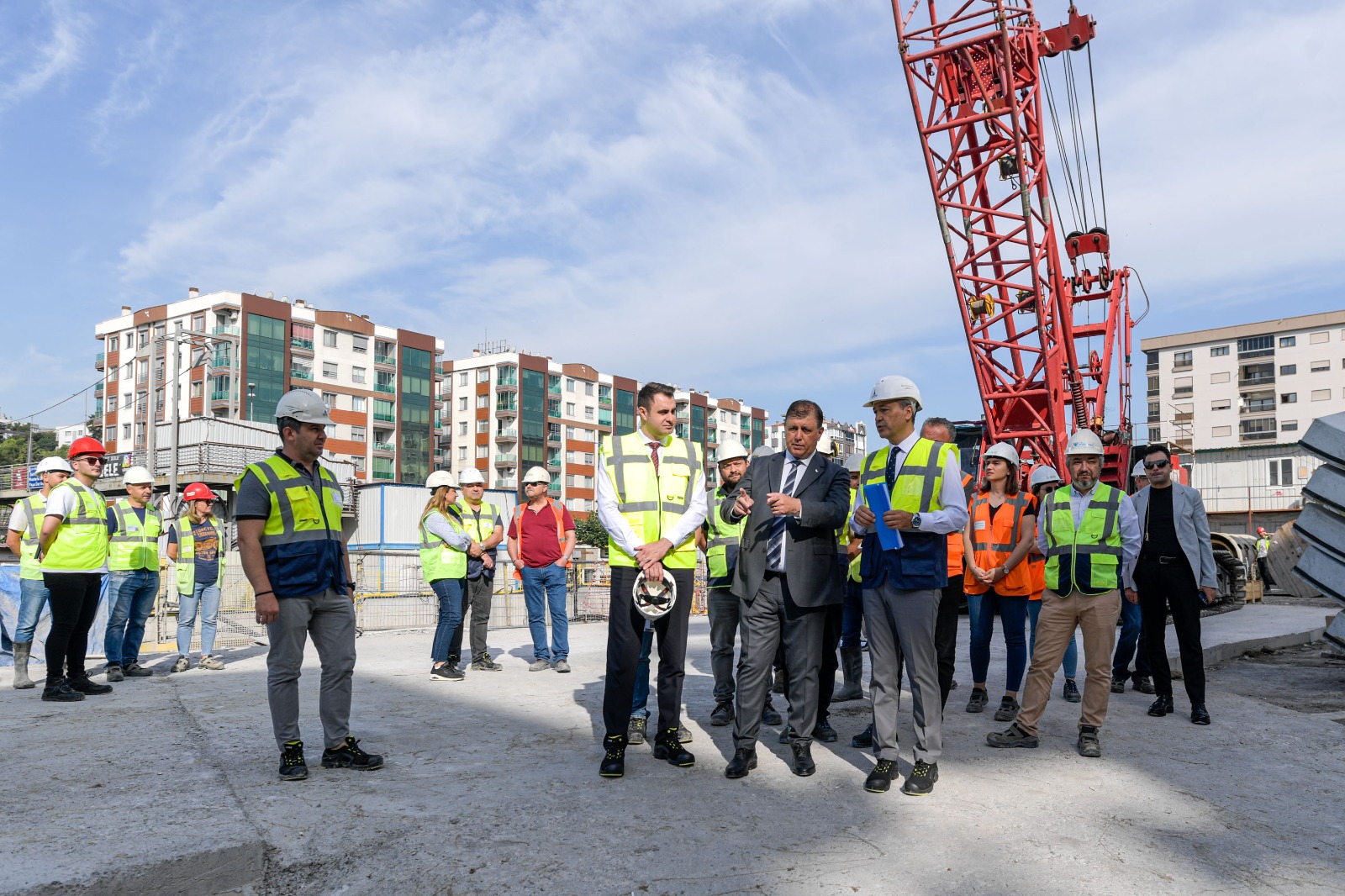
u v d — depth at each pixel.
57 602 6.62
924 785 4.10
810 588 4.42
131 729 5.41
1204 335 76.31
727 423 110.62
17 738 5.12
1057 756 4.92
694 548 4.75
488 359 86.12
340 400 67.31
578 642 11.67
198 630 13.16
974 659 6.39
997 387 18.33
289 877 3.12
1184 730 5.66
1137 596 6.20
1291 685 7.81
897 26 19.25
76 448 6.82
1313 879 3.16
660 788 4.16
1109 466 16.22
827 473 4.58
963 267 19.02
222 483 36.19
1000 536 6.22
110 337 66.94
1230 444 74.31
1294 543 21.61
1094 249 18.52
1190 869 3.22
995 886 3.03
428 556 7.79
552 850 3.33
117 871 2.90
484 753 4.83
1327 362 70.38
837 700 6.55
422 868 3.15
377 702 6.49
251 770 4.42
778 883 3.03
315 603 4.40
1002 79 18.23
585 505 89.88
